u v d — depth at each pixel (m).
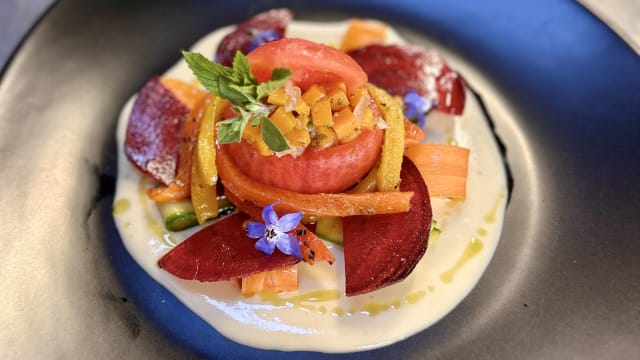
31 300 0.18
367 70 0.23
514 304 0.18
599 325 0.17
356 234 0.19
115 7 0.24
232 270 0.18
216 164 0.19
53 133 0.21
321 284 0.19
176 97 0.22
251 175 0.19
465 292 0.19
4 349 0.17
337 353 0.17
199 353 0.17
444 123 0.22
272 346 0.18
